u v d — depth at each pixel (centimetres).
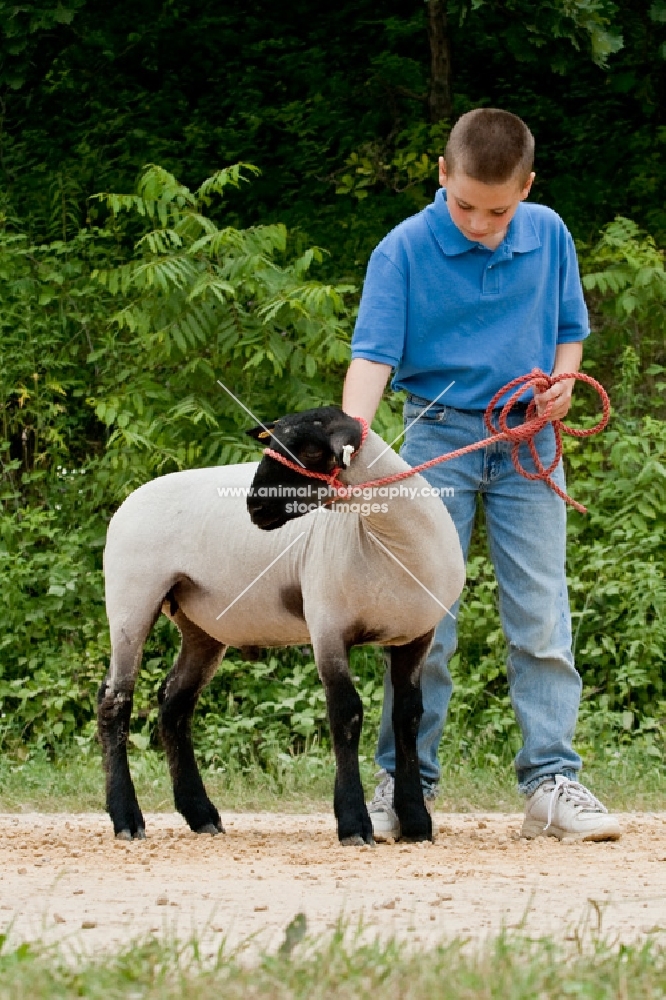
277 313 1387
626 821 884
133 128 1767
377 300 741
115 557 798
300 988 374
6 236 1523
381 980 380
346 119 1800
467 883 562
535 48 1678
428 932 454
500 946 401
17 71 1750
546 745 768
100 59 1825
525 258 750
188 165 1741
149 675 1314
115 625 789
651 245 1538
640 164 1750
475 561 1352
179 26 1862
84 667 1327
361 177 1714
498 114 684
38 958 399
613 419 1488
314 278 1627
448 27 1736
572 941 436
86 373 1544
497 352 750
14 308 1525
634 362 1443
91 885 561
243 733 1263
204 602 780
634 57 1798
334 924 457
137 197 1410
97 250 1561
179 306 1378
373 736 1231
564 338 785
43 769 1170
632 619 1298
